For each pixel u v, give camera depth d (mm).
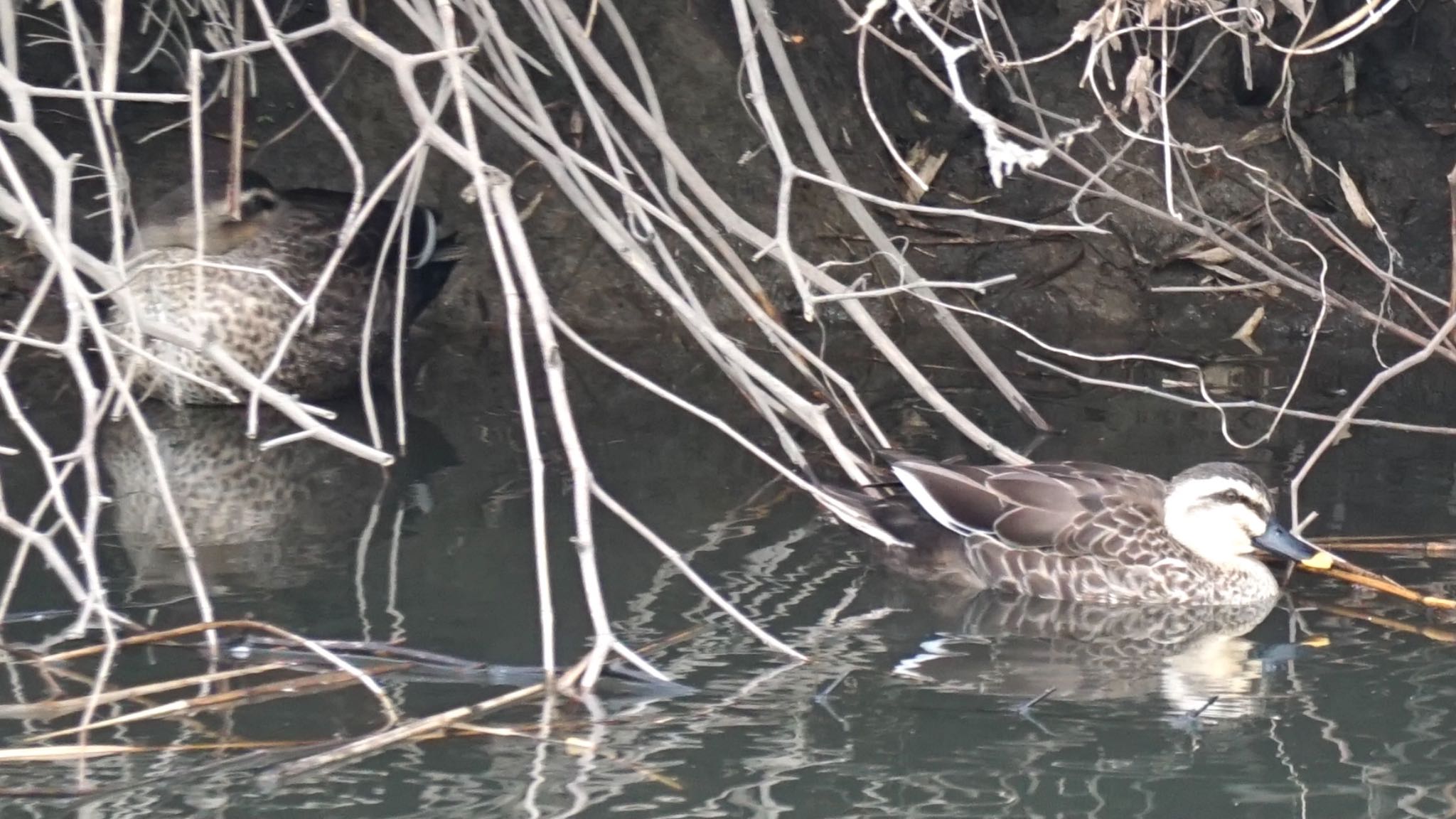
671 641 5750
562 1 6656
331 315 8852
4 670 5348
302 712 5102
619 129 10359
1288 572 6758
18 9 9875
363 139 10484
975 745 5016
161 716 5047
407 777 4703
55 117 10117
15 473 7309
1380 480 7320
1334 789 4719
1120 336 9750
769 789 4684
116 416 5020
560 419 4992
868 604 6188
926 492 6789
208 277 8539
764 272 10023
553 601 6074
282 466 7566
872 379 8906
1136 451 7715
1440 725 5164
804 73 10648
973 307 9867
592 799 4590
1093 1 10703
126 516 6883
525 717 5102
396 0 5957
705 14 10703
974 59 10609
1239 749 5004
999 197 10430
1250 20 6480
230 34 8852
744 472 7520
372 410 6258
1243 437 7918
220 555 6465
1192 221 10094
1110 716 5258
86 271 5246
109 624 5133
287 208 9203
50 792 4570
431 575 6293
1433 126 10469
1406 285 7316
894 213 10352
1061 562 6594
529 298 4926
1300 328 9672
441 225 10266
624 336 9773
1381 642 5922
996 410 8359
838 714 5207
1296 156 10320
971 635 6047
